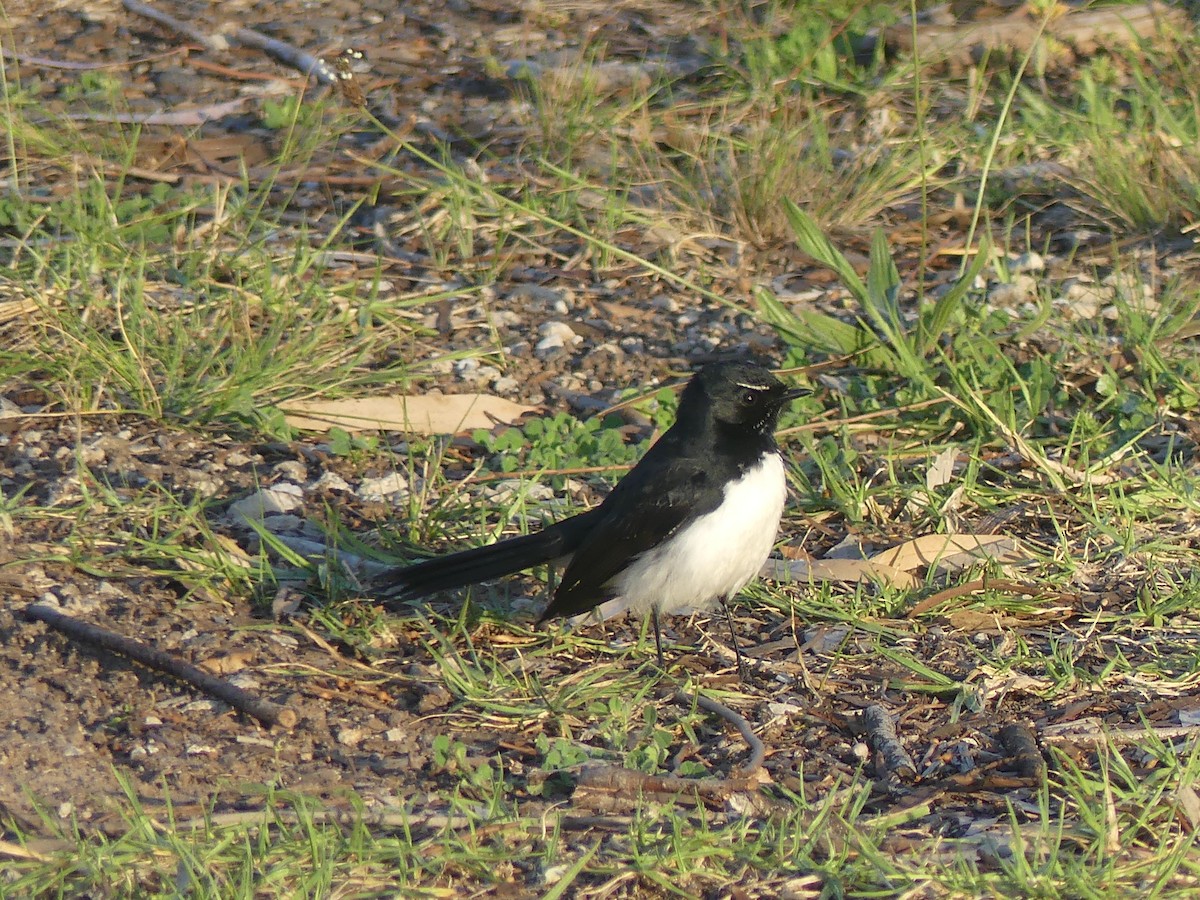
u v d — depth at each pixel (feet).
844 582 32.04
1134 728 26.35
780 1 66.39
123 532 32.04
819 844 22.84
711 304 45.68
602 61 61.21
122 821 22.89
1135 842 22.72
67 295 40.40
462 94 59.82
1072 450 37.04
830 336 41.32
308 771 24.84
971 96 56.34
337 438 36.68
